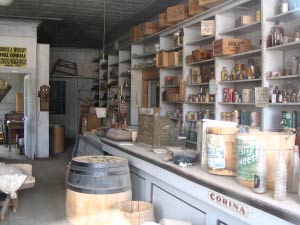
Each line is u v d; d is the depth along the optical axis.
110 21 11.15
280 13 4.80
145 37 9.12
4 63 10.20
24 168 5.53
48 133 10.70
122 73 11.22
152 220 3.28
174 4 8.97
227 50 5.74
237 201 2.22
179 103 7.91
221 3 5.92
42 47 10.66
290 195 2.14
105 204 3.52
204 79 6.72
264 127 5.05
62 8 9.68
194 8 6.66
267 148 2.24
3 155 10.95
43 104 10.57
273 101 4.92
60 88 15.67
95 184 3.53
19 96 13.46
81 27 12.05
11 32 10.21
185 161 3.15
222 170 2.68
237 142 2.40
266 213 1.99
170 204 3.46
